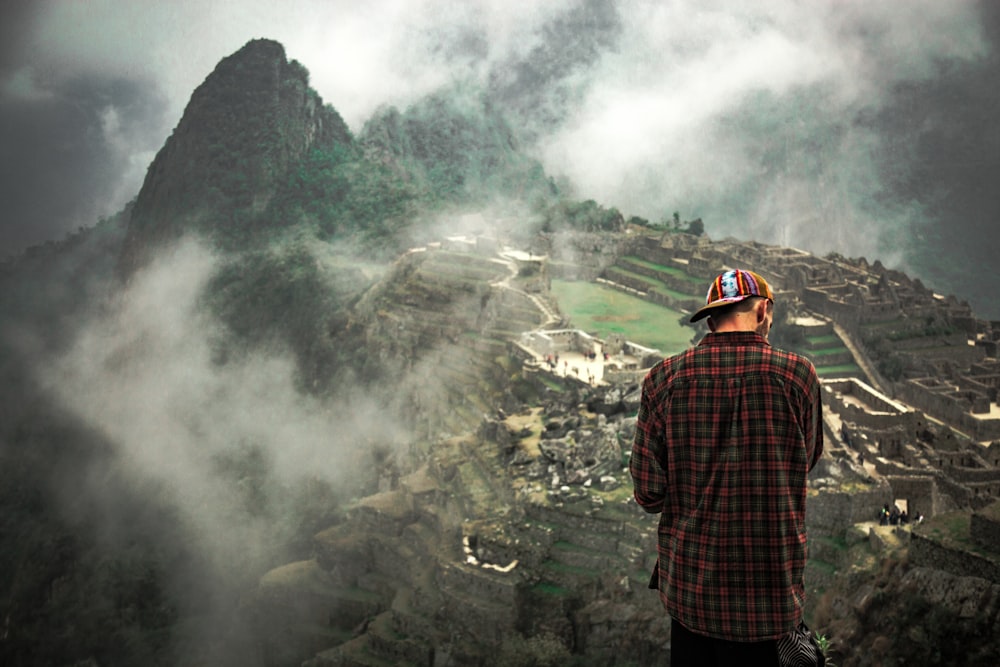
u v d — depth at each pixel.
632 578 69.12
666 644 66.12
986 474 80.31
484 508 83.81
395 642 78.31
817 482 64.50
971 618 49.00
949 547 51.41
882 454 83.69
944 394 124.50
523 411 103.12
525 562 73.94
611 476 77.62
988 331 162.62
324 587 96.12
